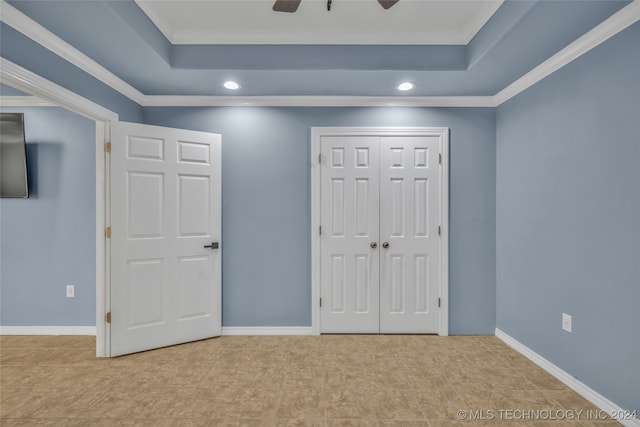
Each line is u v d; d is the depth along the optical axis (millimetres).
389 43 2574
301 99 3145
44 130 3184
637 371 1758
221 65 2572
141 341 2766
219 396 2113
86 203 3197
